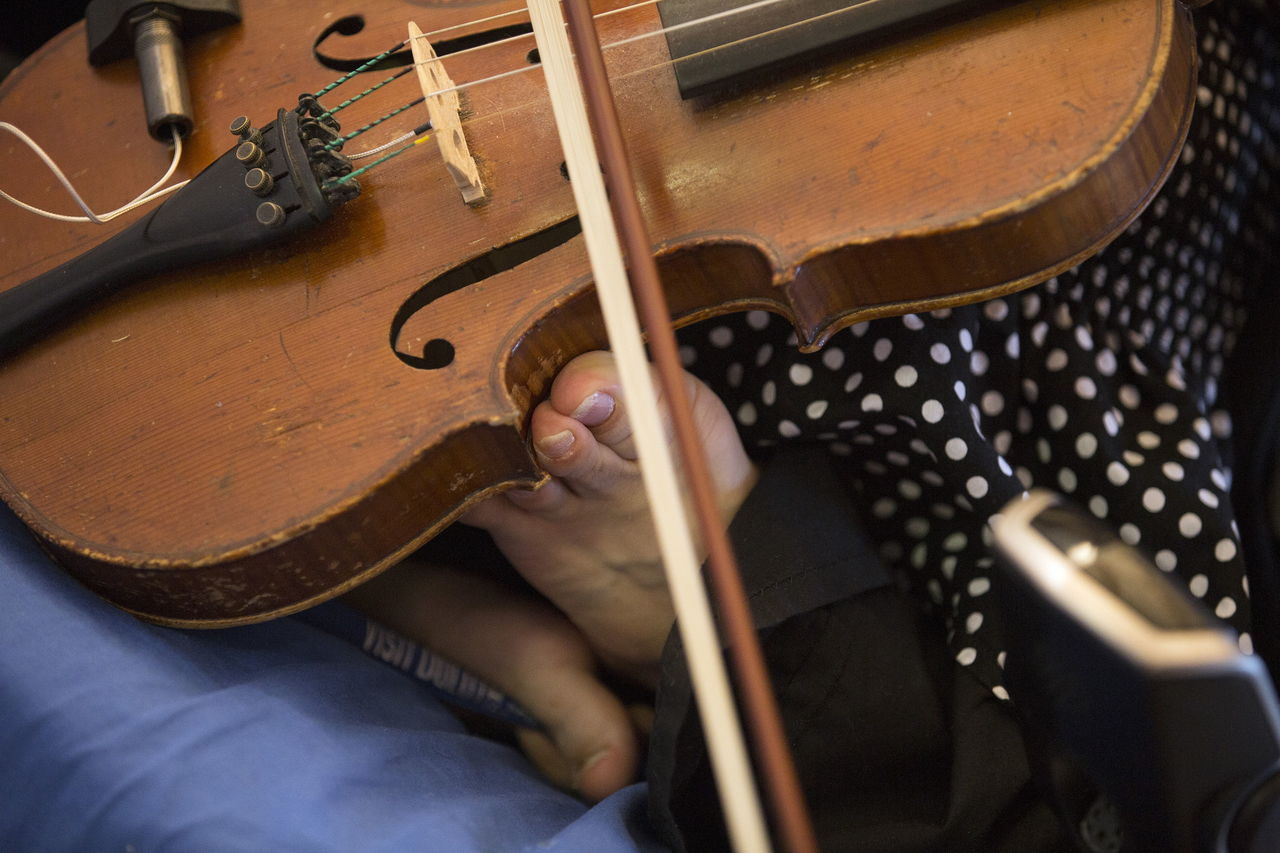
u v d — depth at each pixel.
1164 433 1.00
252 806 0.75
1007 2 0.85
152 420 0.86
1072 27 0.84
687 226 0.85
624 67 0.91
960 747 0.93
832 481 1.02
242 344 0.87
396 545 0.86
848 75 0.86
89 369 0.89
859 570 0.98
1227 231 1.08
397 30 1.01
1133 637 0.52
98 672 0.79
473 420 0.81
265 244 0.88
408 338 0.85
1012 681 0.66
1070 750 0.62
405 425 0.82
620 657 1.09
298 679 0.89
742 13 0.86
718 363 1.04
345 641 1.04
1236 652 0.52
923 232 0.80
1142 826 0.59
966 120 0.83
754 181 0.85
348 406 0.84
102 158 1.01
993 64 0.84
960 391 0.98
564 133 0.82
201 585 0.82
